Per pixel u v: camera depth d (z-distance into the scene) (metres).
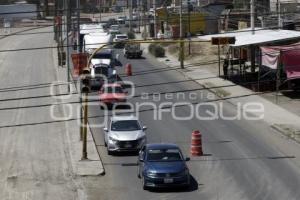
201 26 121.06
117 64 95.62
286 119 55.88
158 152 37.06
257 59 80.12
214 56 97.94
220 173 39.00
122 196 34.72
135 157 43.59
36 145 48.34
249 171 39.38
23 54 111.06
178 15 122.25
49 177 39.09
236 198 33.84
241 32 83.50
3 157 44.75
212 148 45.91
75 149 46.53
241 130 52.25
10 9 172.00
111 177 38.75
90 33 91.88
